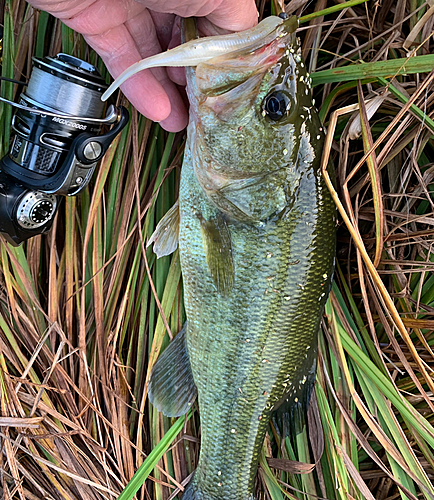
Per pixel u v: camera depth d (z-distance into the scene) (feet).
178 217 1.00
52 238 1.08
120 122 0.92
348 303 1.18
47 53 1.02
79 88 0.86
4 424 1.06
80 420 1.14
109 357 1.13
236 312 0.94
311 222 0.92
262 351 0.96
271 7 0.98
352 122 1.00
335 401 1.13
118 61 0.93
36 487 1.16
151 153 1.08
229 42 0.81
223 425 1.01
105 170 1.04
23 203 0.90
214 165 0.88
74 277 1.13
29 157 0.89
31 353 1.12
